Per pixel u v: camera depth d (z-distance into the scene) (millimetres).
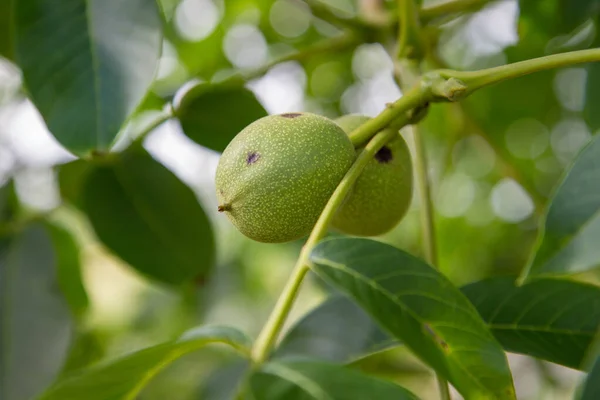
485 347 394
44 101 440
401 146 470
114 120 436
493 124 709
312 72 737
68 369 665
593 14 505
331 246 411
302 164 422
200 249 558
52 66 443
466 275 789
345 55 724
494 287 447
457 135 635
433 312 396
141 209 549
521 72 412
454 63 704
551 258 375
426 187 488
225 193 428
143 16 443
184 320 836
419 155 491
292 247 644
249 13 711
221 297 817
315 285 625
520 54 621
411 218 803
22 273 526
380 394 396
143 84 437
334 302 463
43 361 511
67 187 567
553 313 439
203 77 643
